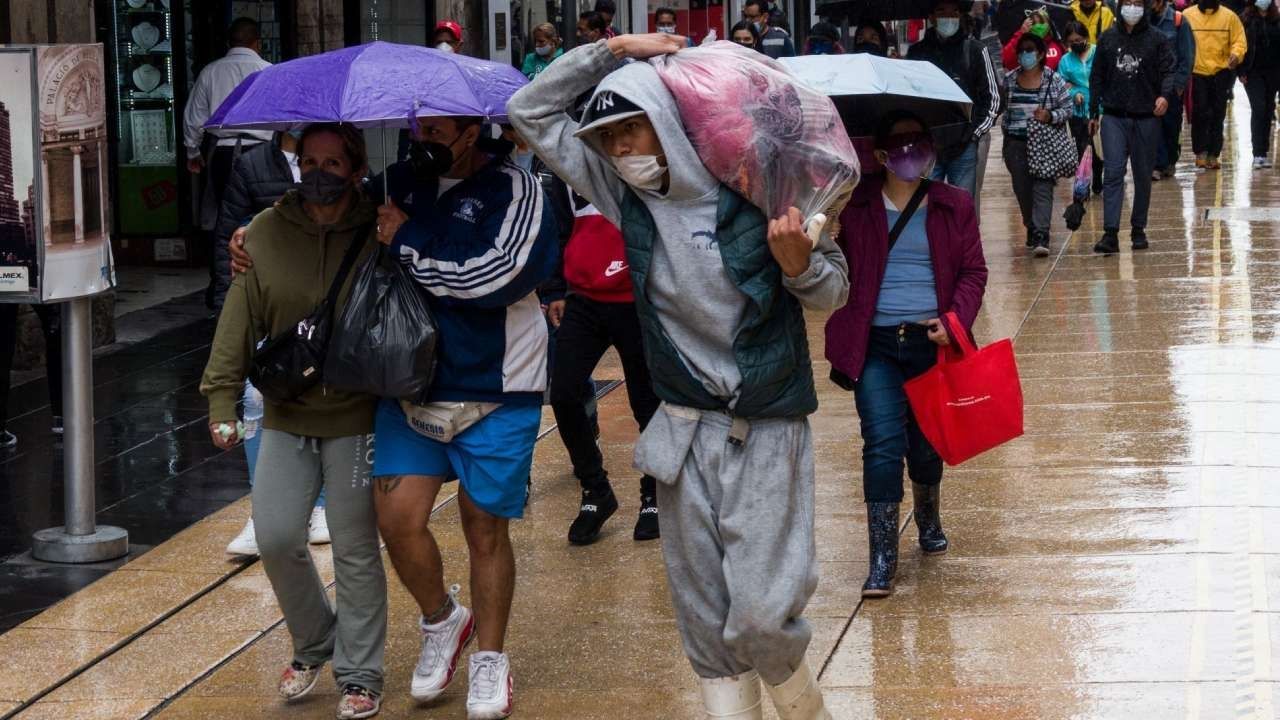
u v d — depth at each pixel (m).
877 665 6.76
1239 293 15.23
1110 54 17.66
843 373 7.62
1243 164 26.86
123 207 18.89
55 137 8.13
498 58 19.77
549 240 6.17
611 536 8.90
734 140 5.03
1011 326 14.25
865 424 7.70
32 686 6.82
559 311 9.02
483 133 6.59
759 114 5.05
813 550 5.37
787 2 33.81
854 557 8.30
